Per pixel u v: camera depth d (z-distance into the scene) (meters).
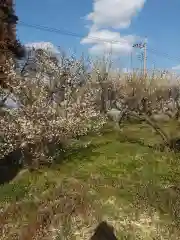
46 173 13.47
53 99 16.73
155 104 26.73
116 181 12.01
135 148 16.67
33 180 12.84
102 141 18.31
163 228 8.90
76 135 16.81
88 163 14.43
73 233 8.74
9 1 15.23
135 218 9.39
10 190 11.87
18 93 14.93
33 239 8.76
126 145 17.39
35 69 19.77
